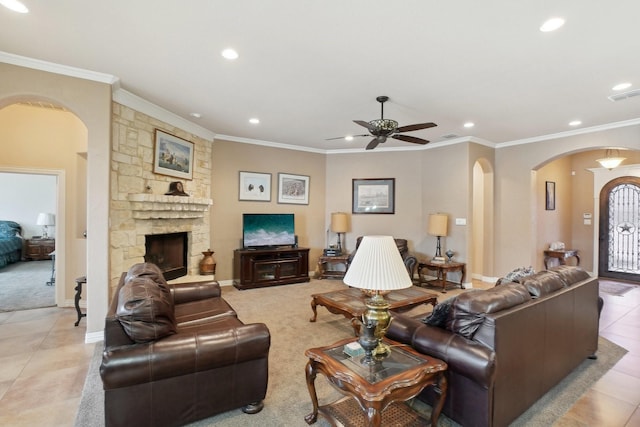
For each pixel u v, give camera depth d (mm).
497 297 1968
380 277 1763
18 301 4527
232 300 4703
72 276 4324
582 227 7035
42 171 4207
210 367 1913
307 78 3250
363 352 1908
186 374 1866
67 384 2408
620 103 3846
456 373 1898
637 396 2314
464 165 5590
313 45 2613
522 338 2002
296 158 6484
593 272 6836
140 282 2082
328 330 3543
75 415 2049
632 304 4637
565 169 7043
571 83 3287
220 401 1973
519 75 3115
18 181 8539
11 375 2535
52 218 8148
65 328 3504
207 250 5312
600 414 2102
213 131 5406
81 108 3107
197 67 3029
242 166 5898
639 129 4438
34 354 2891
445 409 1973
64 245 4285
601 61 2818
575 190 7148
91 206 3150
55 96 3000
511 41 2510
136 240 3828
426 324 2148
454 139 5684
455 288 5516
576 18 2203
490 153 5961
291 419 2029
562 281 2627
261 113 4410
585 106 3951
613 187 6617
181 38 2529
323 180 6801
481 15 2186
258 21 2293
